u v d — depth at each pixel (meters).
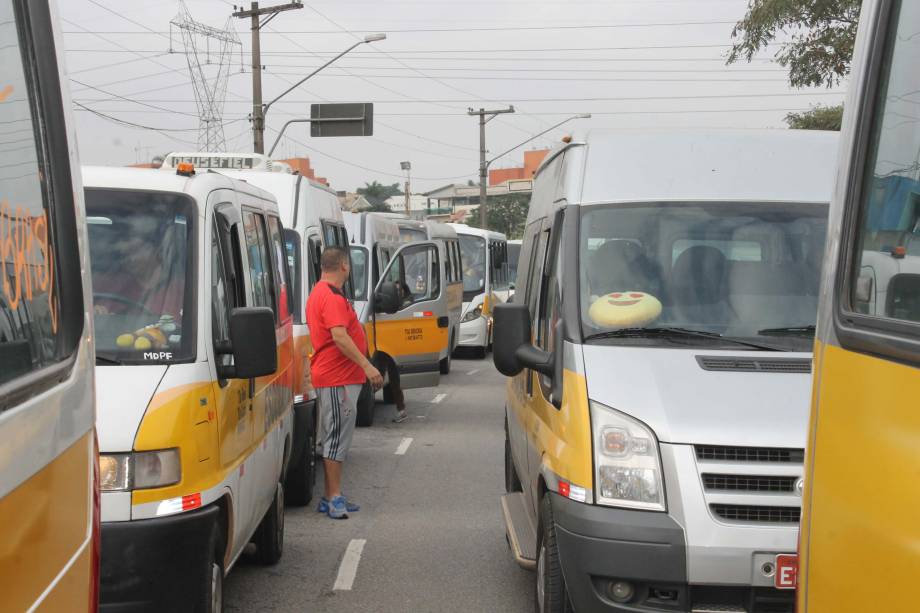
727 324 5.78
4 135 2.33
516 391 7.56
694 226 6.16
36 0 2.72
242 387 5.89
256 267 7.00
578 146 6.60
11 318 2.26
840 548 2.53
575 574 4.95
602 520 4.87
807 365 5.41
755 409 5.04
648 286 5.94
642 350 5.53
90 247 5.45
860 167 2.72
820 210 6.24
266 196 8.14
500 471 11.21
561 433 5.33
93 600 2.86
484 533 8.52
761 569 4.76
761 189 6.35
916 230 2.36
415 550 7.99
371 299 14.57
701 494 4.84
